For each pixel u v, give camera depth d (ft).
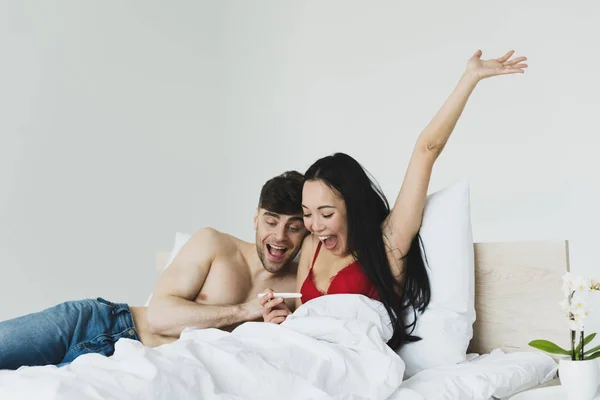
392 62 10.94
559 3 9.37
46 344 6.53
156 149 12.69
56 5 11.84
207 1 13.30
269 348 5.01
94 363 4.56
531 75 9.61
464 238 6.18
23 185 11.34
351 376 4.99
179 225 12.90
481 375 5.31
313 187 6.21
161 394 4.09
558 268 6.10
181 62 13.07
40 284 11.41
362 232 6.12
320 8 11.85
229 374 4.59
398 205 6.18
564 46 9.34
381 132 11.04
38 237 11.43
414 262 6.19
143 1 12.74
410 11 10.77
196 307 6.82
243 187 12.85
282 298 6.28
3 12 11.40
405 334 6.07
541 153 9.52
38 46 11.62
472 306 6.23
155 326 6.89
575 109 9.23
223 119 13.11
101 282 12.03
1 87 11.29
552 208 9.41
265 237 6.99
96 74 12.14
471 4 10.15
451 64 10.32
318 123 11.84
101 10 12.28
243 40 12.89
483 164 10.02
